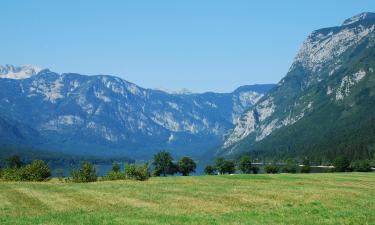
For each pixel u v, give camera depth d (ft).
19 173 357.61
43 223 129.49
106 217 139.33
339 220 132.98
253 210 155.22
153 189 233.76
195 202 177.58
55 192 220.84
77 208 164.25
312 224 126.31
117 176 365.20
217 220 132.67
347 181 326.65
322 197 193.77
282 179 359.87
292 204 171.12
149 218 137.18
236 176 429.79
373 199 187.21
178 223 127.13
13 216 145.28
